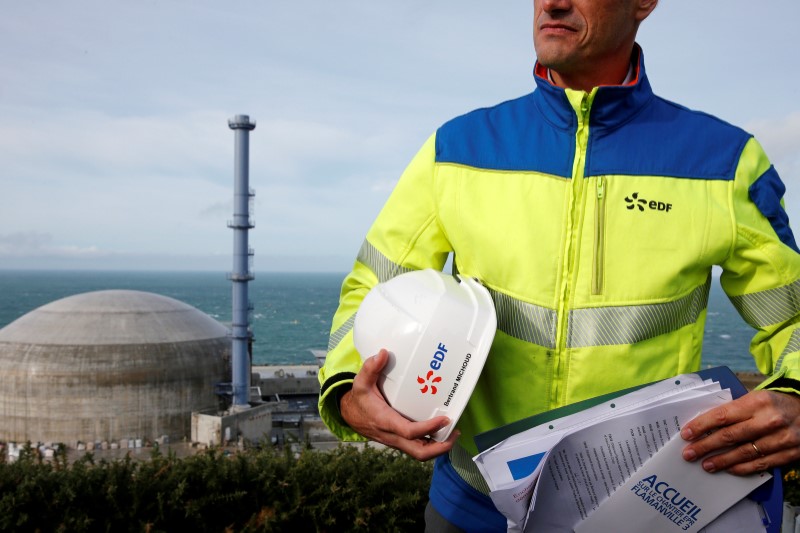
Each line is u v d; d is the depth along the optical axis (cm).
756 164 232
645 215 225
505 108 262
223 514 628
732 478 212
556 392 231
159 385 4709
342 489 636
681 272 223
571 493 225
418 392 228
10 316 17850
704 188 226
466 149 250
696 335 235
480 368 226
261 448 715
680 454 212
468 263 248
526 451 221
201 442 4591
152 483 619
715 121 240
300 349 13875
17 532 580
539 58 240
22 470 618
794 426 198
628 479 220
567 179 232
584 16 226
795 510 529
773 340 230
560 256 229
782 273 222
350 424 240
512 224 234
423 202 258
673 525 222
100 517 601
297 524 633
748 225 223
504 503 224
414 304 235
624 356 222
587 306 225
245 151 5247
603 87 223
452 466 271
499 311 238
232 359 5075
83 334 4809
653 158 229
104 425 4572
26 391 4534
